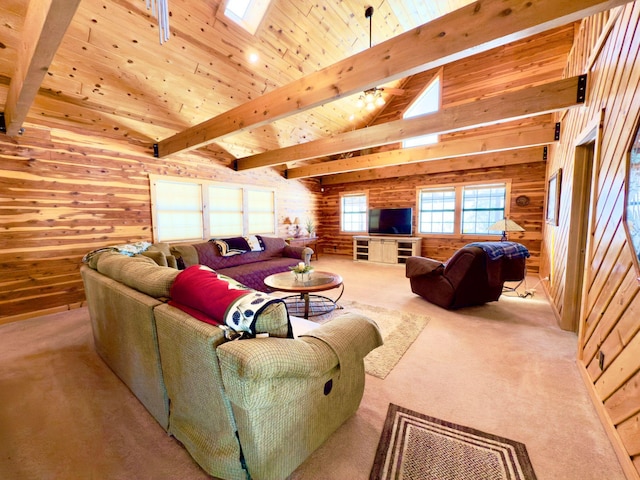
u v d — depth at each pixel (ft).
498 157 17.47
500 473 4.03
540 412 5.30
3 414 5.39
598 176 6.42
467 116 10.25
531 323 9.66
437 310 11.07
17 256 10.05
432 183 20.56
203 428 4.19
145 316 4.84
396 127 11.86
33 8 5.04
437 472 4.05
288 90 8.11
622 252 5.00
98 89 10.39
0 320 9.73
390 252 21.20
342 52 13.92
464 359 7.30
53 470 4.20
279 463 3.76
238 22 10.59
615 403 4.68
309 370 3.62
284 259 16.33
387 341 8.34
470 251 10.13
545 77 16.21
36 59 5.41
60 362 7.29
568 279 8.96
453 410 5.38
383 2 12.48
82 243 11.53
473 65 18.21
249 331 3.60
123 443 4.71
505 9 4.74
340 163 18.86
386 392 5.95
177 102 12.32
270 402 3.26
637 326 4.30
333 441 4.63
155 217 13.84
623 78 5.43
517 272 10.65
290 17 11.35
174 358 4.34
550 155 14.82
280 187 21.52
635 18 5.03
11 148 9.75
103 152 11.99
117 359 6.37
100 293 6.55
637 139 4.52
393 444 4.56
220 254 14.51
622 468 4.09
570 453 4.38
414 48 5.70
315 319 10.26
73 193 11.22
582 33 9.92
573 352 7.59
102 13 8.37
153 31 9.33
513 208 17.76
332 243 26.35
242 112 9.51
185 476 4.08
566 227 9.84
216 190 16.80
